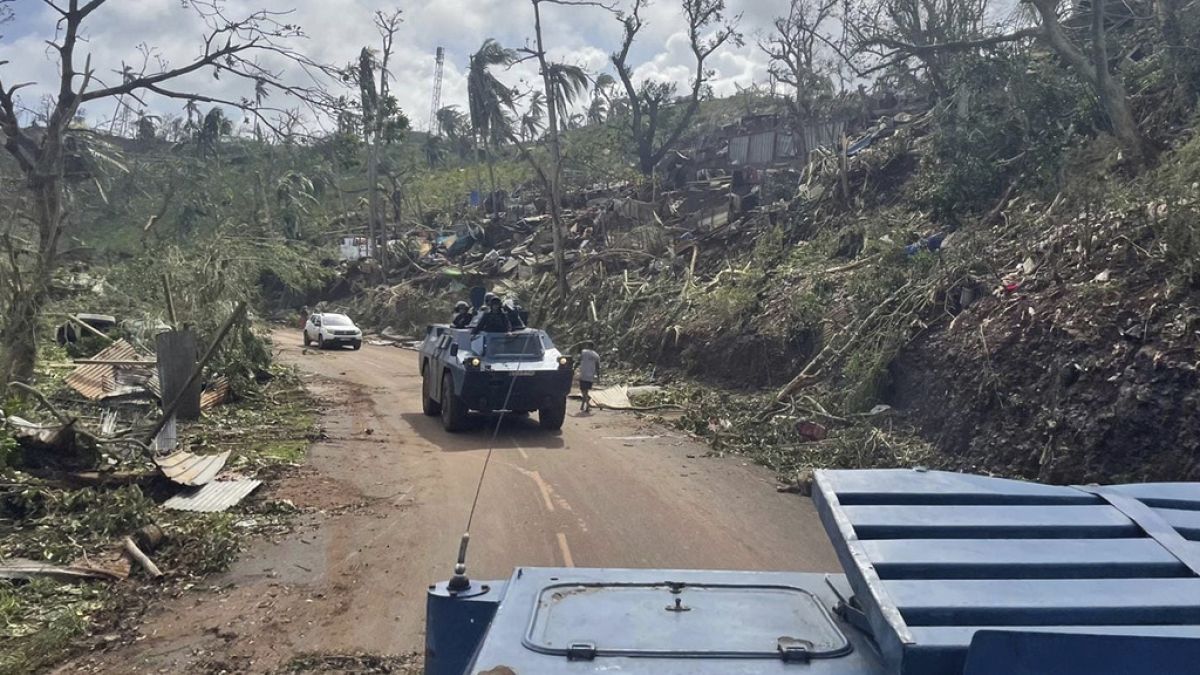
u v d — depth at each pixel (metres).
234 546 9.09
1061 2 20.12
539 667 2.59
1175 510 3.14
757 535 9.59
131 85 15.66
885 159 25.23
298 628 7.10
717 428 16.14
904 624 2.40
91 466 11.34
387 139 36.78
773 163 37.75
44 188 15.36
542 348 16.55
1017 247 15.88
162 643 6.85
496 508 10.66
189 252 23.05
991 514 3.03
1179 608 2.49
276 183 51.62
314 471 12.70
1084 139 17.95
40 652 6.63
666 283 26.92
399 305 41.50
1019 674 2.27
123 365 18.86
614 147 52.47
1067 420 11.19
